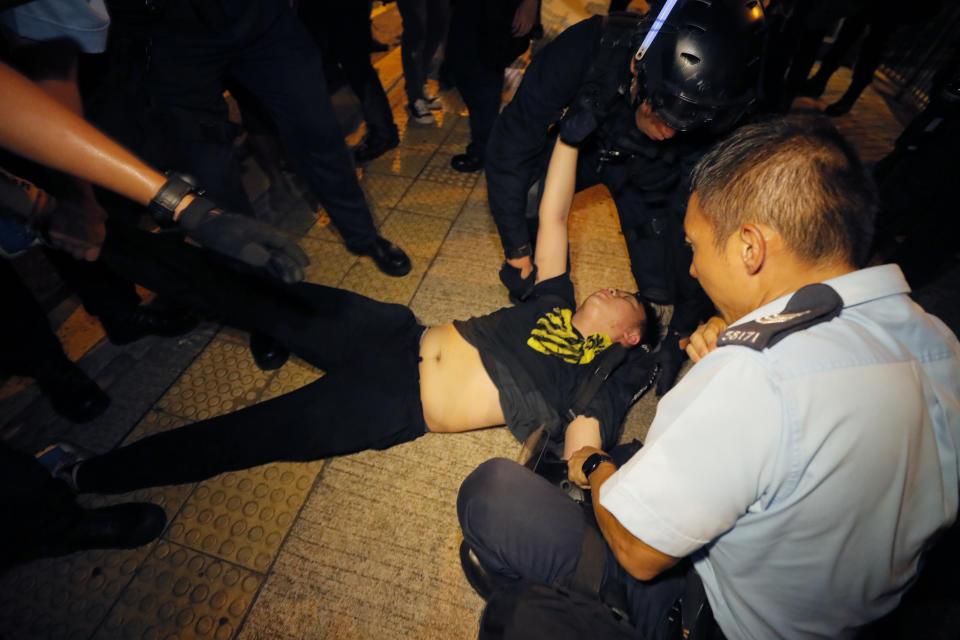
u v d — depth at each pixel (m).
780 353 0.67
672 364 2.07
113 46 1.57
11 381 2.01
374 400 1.51
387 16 5.07
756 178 0.72
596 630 0.95
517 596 1.00
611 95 1.41
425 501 1.74
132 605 1.51
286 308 1.56
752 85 1.28
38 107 0.78
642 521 0.74
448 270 2.56
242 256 0.89
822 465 0.64
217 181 1.96
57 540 1.44
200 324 2.27
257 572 1.57
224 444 1.45
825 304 0.68
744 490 0.68
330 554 1.61
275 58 1.76
